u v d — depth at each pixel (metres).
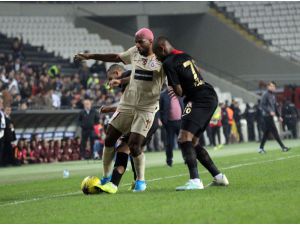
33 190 26.97
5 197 24.23
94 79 70.25
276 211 16.23
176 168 35.94
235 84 95.62
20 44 74.12
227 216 15.77
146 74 22.14
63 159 56.03
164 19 99.75
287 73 96.19
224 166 34.16
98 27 93.50
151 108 22.50
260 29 101.06
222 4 101.88
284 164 33.12
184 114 22.03
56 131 59.94
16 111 54.88
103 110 24.06
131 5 95.25
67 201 20.59
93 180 22.36
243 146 64.94
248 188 21.72
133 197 20.58
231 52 97.94
